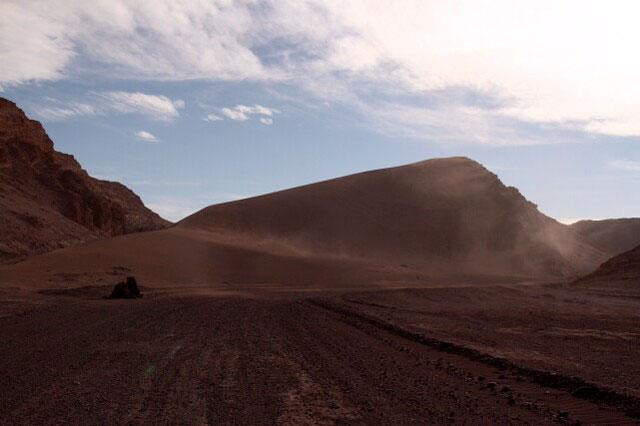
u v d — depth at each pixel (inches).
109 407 416.8
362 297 1784.0
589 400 475.2
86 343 735.1
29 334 820.0
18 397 443.5
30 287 2209.6
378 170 6082.7
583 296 2207.2
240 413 406.3
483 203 5620.1
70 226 5851.4
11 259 4121.6
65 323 973.2
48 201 6284.5
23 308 1280.8
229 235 4626.0
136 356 638.5
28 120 7140.8
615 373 600.7
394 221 5265.8
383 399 454.0
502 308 1531.7
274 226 4955.7
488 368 619.8
